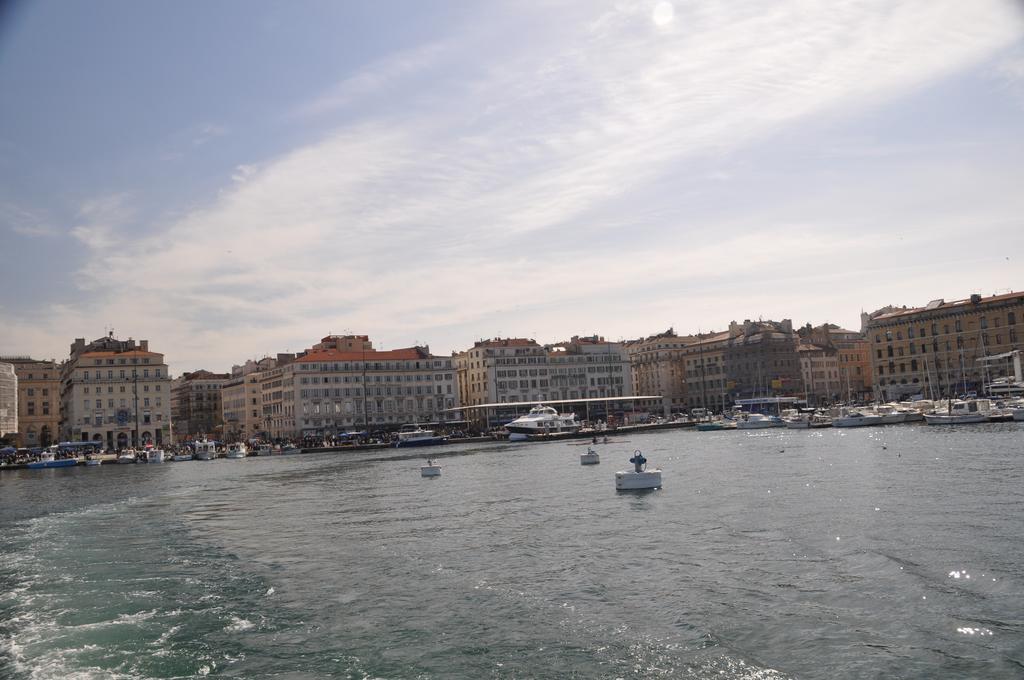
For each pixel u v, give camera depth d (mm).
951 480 60906
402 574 38531
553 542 44969
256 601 34344
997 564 33969
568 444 158250
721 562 37469
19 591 37250
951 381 190750
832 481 65062
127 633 29938
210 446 177000
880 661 24531
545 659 26000
